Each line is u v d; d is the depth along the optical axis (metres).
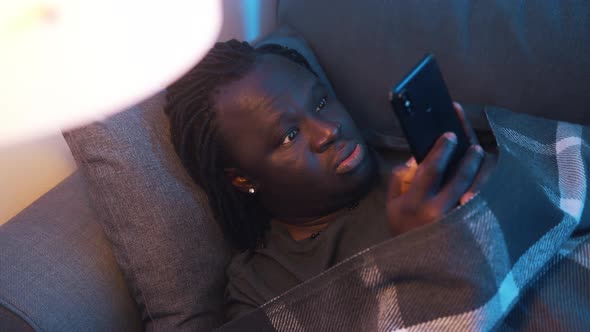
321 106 0.82
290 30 1.04
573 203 0.75
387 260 0.62
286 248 0.85
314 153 0.79
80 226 0.80
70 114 0.52
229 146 0.80
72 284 0.73
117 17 0.51
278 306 0.71
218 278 0.85
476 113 0.87
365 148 0.83
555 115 0.88
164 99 0.85
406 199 0.62
